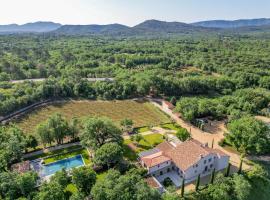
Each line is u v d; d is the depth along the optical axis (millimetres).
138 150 88125
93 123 83750
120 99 142625
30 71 173875
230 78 173750
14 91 131125
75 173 61594
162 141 95062
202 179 74312
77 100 139125
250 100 133375
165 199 57438
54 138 89750
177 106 120375
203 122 110938
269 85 168500
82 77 173750
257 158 86688
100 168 75188
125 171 73438
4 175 58812
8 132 86250
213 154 76875
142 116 121625
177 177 74750
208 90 161500
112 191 53250
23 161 77000
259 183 74188
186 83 154875
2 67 172625
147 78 154375
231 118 111438
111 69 193875
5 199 53219
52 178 64375
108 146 74188
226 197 62938
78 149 88750
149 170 72625
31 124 110625
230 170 78812
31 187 57562
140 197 52031
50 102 134875
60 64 199000
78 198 55250
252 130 84938
